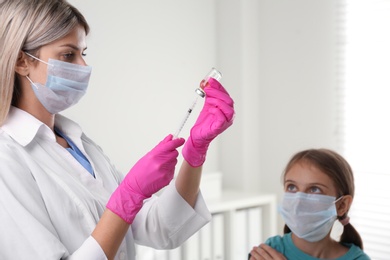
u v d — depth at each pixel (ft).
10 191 3.85
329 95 9.40
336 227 5.47
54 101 4.35
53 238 3.83
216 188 9.34
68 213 4.15
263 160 10.32
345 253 5.34
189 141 4.53
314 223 5.30
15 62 4.12
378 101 8.89
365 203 9.07
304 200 5.32
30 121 4.30
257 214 9.44
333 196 5.35
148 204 5.00
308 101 9.66
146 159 4.02
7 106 4.18
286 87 9.93
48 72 4.23
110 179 4.90
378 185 8.94
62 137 4.83
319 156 5.47
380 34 8.80
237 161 10.18
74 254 3.79
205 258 8.58
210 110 4.30
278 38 9.98
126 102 8.82
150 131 9.19
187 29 9.70
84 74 4.39
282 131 10.03
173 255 8.10
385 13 8.71
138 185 3.94
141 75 9.02
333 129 9.39
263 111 10.29
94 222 4.29
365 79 9.02
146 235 4.94
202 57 9.98
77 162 4.55
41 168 4.19
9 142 4.15
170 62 9.45
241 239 9.18
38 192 4.07
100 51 8.44
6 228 3.77
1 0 4.19
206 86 4.38
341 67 9.26
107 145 8.61
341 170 5.43
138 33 8.95
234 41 10.02
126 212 3.90
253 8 10.12
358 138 9.15
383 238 8.87
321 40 9.43
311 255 5.37
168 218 4.78
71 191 4.25
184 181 4.74
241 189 10.14
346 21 9.16
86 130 8.33
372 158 9.00
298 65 9.75
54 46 4.22
